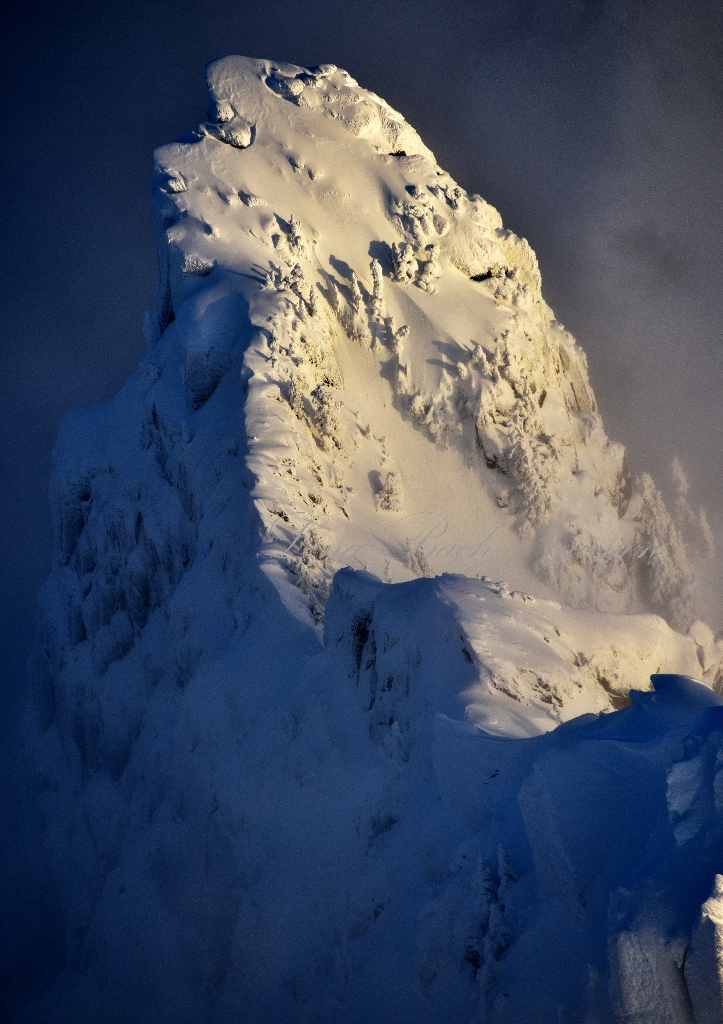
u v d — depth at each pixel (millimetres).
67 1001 113062
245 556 119375
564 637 82938
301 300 158875
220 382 147750
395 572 133000
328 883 73812
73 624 160625
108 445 164625
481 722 65875
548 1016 38406
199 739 105375
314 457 142000
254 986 76250
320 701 86250
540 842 43969
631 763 43688
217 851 93688
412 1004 51562
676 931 32969
